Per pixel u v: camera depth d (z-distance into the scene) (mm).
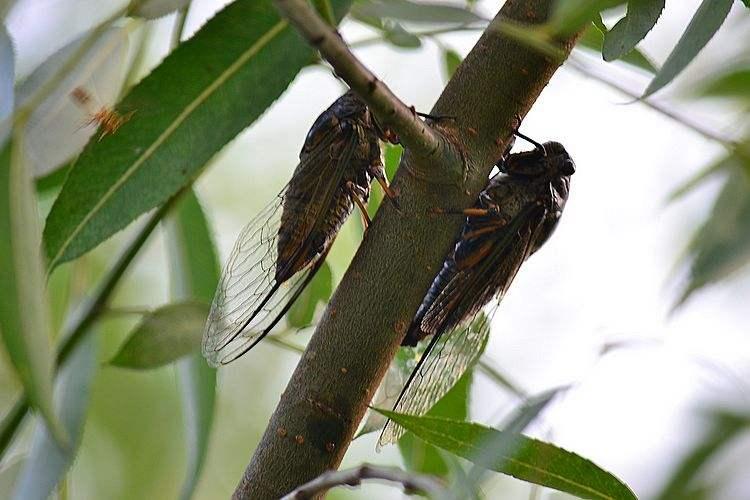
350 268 1932
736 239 1894
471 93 1929
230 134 1933
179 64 1931
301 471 1926
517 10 1930
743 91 1923
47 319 1885
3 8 1949
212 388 1988
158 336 1979
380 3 1979
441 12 1979
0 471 1998
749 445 1920
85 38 1958
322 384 1928
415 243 1928
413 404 1977
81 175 1927
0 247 1886
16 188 1889
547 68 1930
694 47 1912
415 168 1924
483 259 1991
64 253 1927
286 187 1975
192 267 2008
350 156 1971
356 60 1888
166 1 1940
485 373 1997
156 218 1982
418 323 1976
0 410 2107
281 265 1970
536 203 2004
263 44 1932
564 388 1932
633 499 1915
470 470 1915
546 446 1913
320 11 1897
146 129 1931
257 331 1968
